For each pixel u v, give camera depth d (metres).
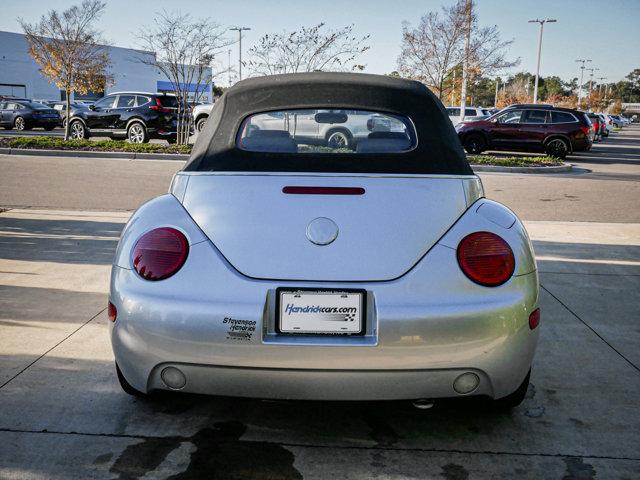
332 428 2.52
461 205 2.25
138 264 2.17
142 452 2.29
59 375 2.93
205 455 2.28
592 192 10.35
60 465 2.19
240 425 2.52
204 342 2.06
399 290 2.06
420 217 2.19
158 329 2.10
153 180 10.38
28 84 45.41
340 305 2.07
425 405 2.33
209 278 2.10
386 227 2.15
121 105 18.09
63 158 13.93
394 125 2.62
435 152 2.48
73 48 19.27
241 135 2.58
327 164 2.40
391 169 2.39
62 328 3.56
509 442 2.42
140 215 2.31
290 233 2.14
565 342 3.53
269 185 2.25
